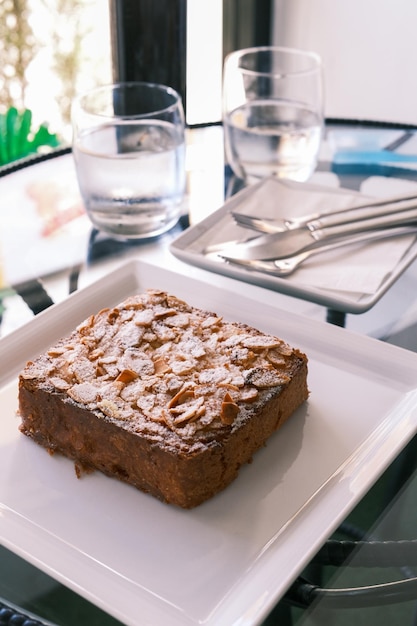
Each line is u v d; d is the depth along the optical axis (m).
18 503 0.59
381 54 1.26
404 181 0.88
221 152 0.94
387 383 0.66
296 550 0.56
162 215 0.80
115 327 0.66
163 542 0.57
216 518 0.58
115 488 0.60
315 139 0.86
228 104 0.87
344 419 0.64
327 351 0.68
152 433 0.59
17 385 0.67
